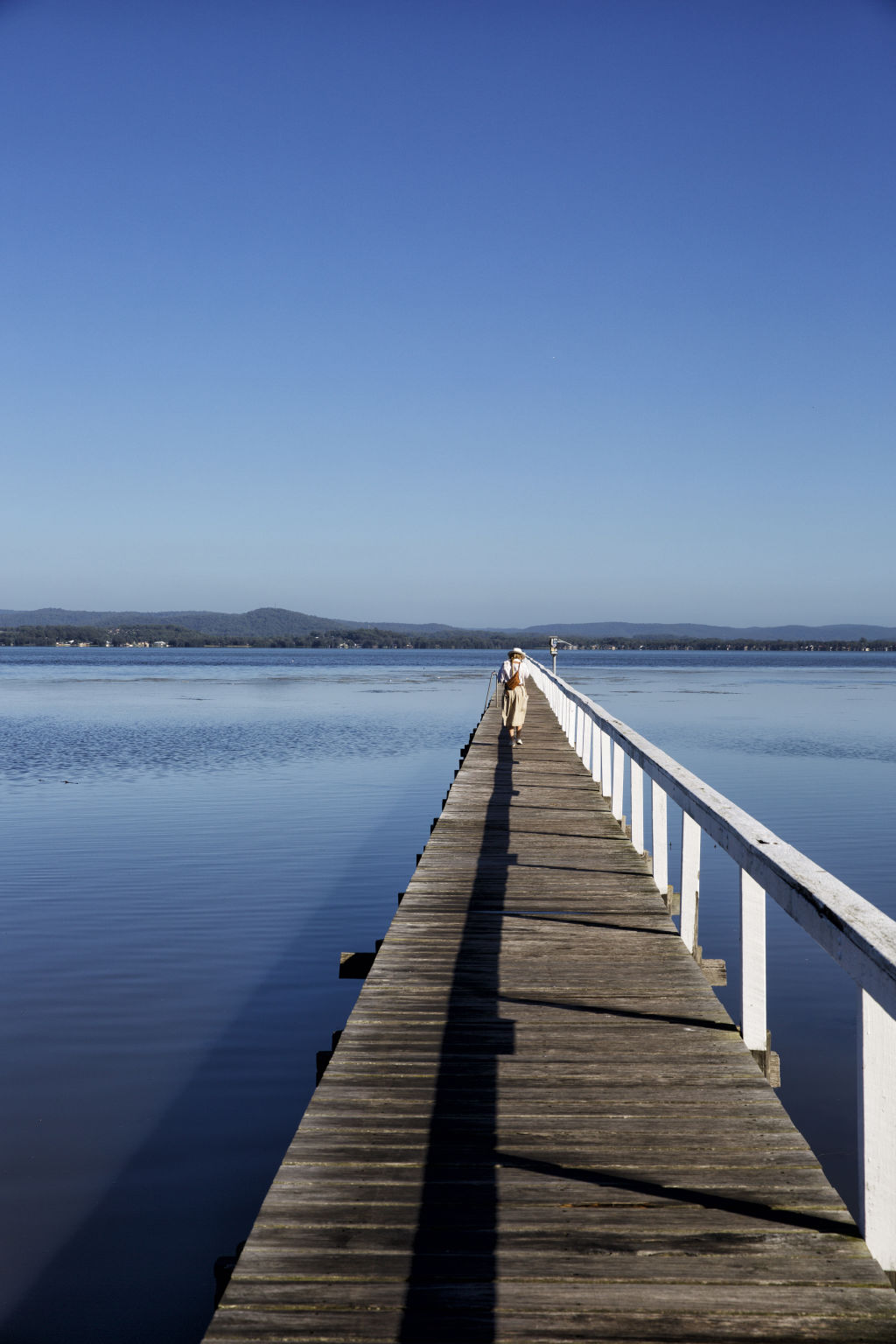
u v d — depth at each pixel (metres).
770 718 44.22
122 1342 4.70
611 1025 5.12
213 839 17.06
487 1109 4.13
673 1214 3.34
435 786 23.75
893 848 16.02
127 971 10.03
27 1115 6.96
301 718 44.84
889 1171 2.99
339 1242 3.17
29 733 37.56
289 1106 7.12
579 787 13.48
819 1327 2.76
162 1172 6.21
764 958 4.67
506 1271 3.01
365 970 7.37
